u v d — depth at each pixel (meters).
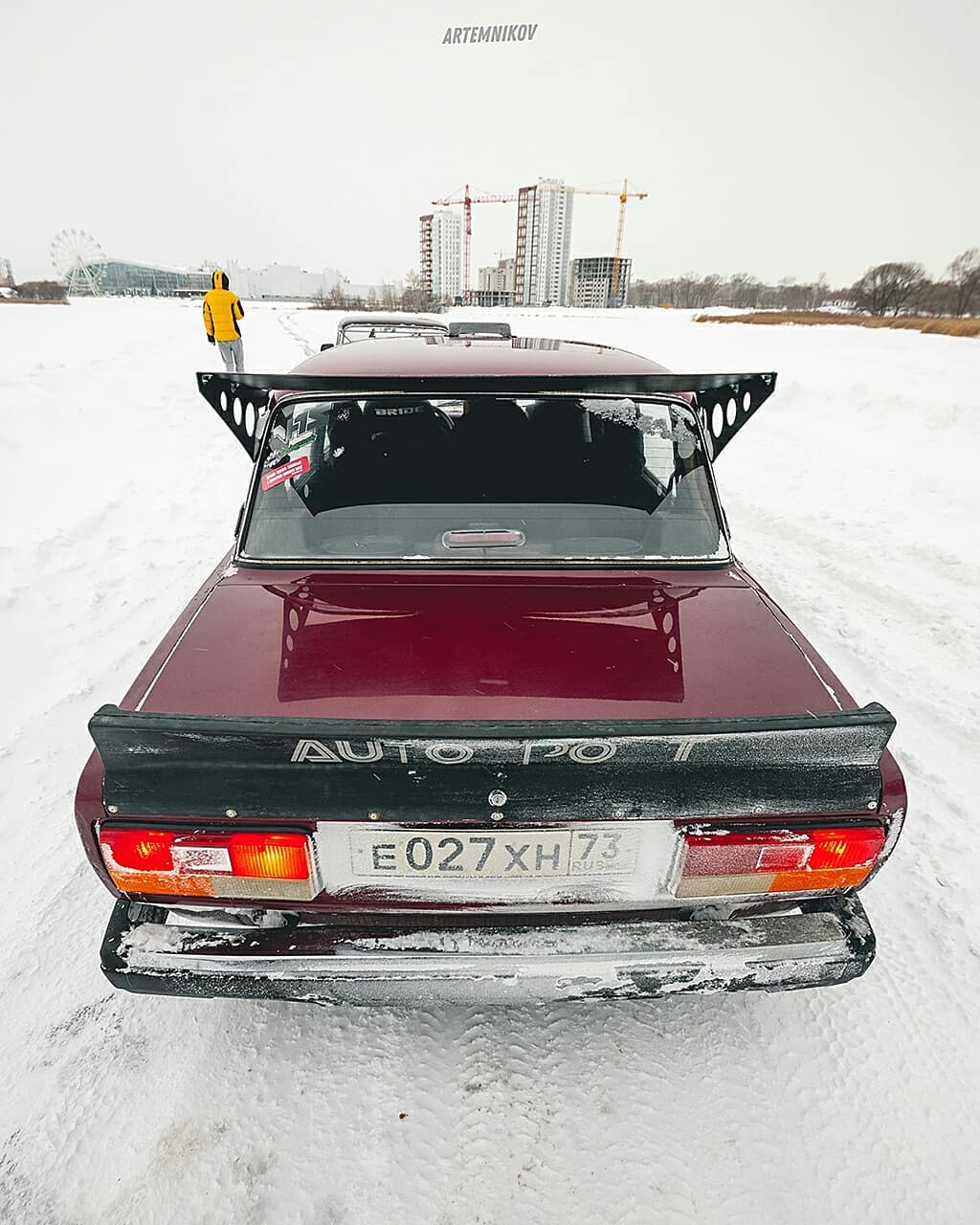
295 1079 1.66
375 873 1.36
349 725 1.18
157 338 16.00
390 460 1.90
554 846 1.33
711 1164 1.51
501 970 1.38
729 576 1.84
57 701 3.03
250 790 1.26
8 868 2.19
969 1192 1.47
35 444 6.07
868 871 1.37
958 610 3.83
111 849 1.30
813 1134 1.57
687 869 1.34
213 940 1.41
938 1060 1.71
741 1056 1.73
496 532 1.86
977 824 2.43
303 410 1.94
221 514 5.20
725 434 2.10
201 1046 1.72
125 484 5.66
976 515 5.08
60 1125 1.55
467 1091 1.64
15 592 3.78
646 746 1.21
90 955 1.93
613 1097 1.64
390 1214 1.42
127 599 3.89
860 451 6.77
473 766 1.24
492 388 1.84
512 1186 1.47
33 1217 1.40
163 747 1.22
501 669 1.44
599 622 1.60
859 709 1.29
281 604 1.67
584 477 1.91
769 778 1.28
